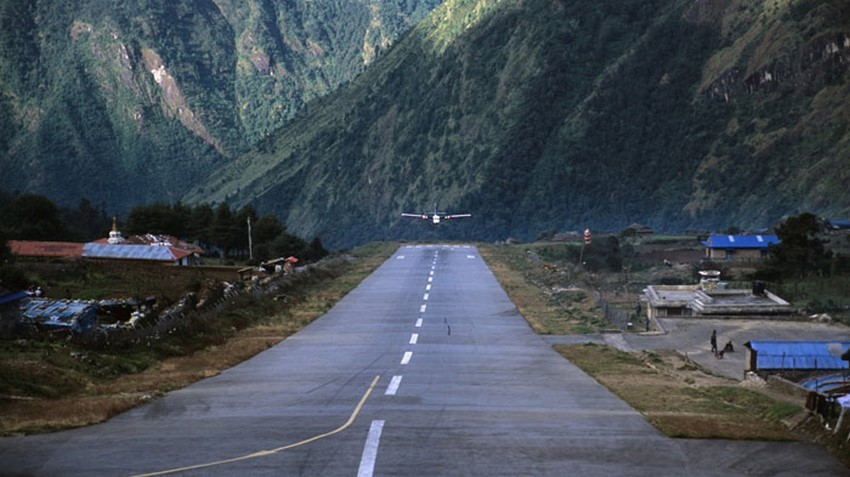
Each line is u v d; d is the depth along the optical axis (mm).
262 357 46500
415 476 17625
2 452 20047
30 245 112188
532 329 63406
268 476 17578
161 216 155000
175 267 94312
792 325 71438
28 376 34188
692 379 40281
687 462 19234
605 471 18328
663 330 67875
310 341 54438
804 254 115500
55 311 51250
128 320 53844
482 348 50781
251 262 124062
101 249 112625
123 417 25469
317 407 26984
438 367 40656
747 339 64125
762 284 83250
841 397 25891
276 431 22297
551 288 95812
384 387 32281
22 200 147125
